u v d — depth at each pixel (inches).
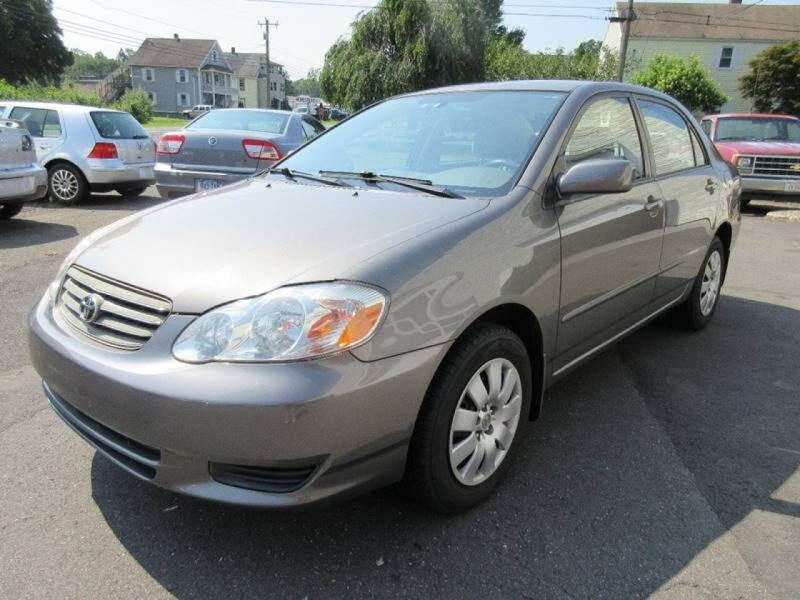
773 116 469.7
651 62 1446.9
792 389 145.4
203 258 86.7
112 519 95.4
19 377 142.5
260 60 3646.7
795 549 91.6
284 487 77.7
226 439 74.3
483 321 95.4
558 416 130.3
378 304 79.3
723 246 188.5
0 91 1270.9
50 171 382.3
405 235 89.0
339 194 109.3
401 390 80.7
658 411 133.2
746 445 120.3
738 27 1610.5
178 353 77.6
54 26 2349.9
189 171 309.0
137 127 413.4
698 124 175.9
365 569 86.3
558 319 108.2
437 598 81.7
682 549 91.0
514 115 121.4
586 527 95.5
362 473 80.6
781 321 193.9
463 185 109.4
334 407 75.0
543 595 82.4
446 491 91.6
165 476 80.0
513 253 96.0
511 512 98.5
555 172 108.8
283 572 85.6
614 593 82.8
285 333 75.8
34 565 85.7
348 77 1115.9
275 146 307.4
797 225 386.3
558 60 1325.0
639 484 106.8
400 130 132.3
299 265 82.4
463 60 1119.6
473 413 93.3
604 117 128.3
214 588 82.7
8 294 201.2
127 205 393.4
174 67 3043.8
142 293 84.0
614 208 120.8
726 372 154.2
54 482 104.0
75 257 100.0
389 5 1084.5
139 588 82.4
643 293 138.9
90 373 81.7
